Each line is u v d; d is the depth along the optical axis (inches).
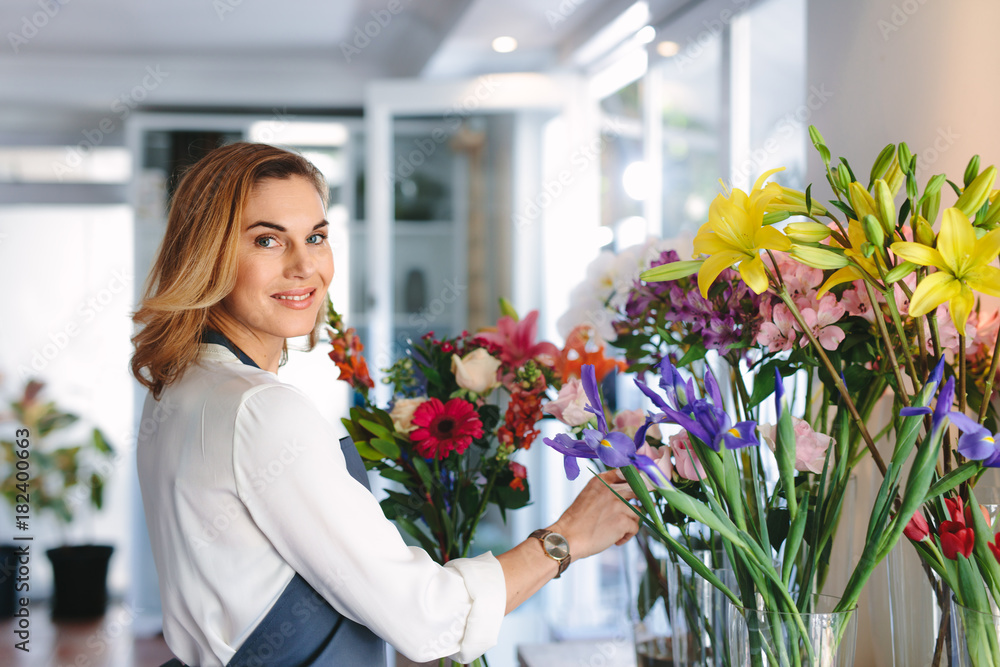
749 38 108.3
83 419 164.2
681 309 44.1
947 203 54.5
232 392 41.4
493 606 41.2
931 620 40.5
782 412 35.4
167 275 45.8
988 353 45.2
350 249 178.7
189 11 147.5
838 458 39.8
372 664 43.9
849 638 36.1
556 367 52.6
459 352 52.6
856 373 41.7
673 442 40.6
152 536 44.1
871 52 62.3
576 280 159.2
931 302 34.3
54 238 165.5
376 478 144.9
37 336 164.4
